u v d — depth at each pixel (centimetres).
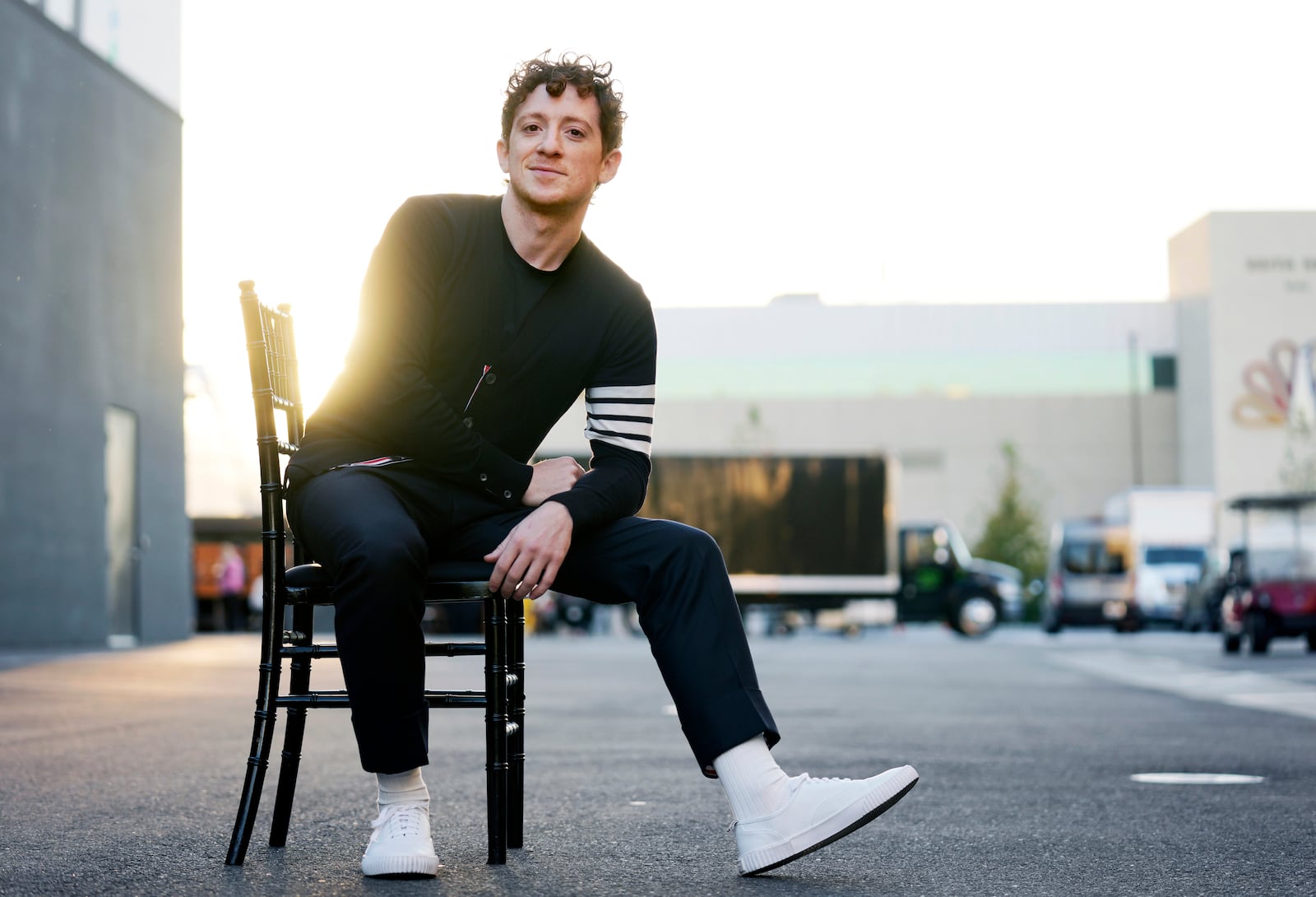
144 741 563
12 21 1414
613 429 299
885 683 1120
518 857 299
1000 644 2300
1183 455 5097
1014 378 5144
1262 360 4878
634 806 390
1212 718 771
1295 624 1688
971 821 371
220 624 3009
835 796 275
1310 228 4903
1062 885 276
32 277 1459
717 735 274
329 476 280
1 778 439
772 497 2666
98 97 1603
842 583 2648
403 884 263
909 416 5138
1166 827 362
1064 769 510
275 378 304
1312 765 528
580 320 294
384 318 284
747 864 276
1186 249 5116
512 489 287
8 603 1416
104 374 1617
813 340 5184
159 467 1781
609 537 283
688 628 277
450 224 290
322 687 841
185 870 280
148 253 1738
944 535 2703
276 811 310
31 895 254
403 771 271
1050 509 5100
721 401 5169
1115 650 1930
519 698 315
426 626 2497
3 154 1400
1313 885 278
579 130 282
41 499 1476
